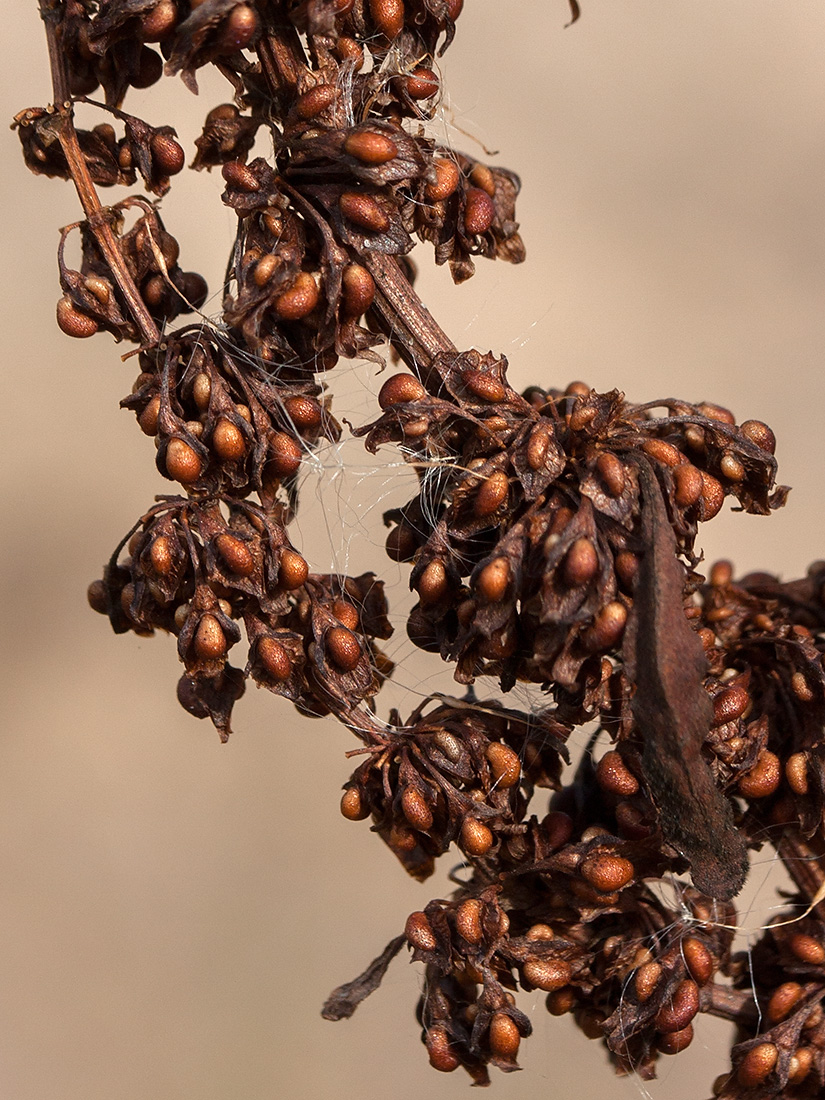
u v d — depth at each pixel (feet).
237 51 0.41
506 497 0.41
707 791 0.40
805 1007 0.41
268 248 0.41
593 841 0.41
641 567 0.40
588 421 0.41
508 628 0.41
